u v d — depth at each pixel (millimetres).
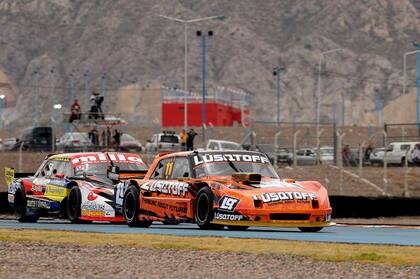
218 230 54344
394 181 118312
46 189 69500
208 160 56000
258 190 52875
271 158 134750
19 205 72312
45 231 52781
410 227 62938
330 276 32969
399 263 35750
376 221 81500
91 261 37531
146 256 39062
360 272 33812
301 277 32812
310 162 140000
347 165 143375
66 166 68938
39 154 139250
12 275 33094
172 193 56469
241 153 57031
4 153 141125
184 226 61938
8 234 50000
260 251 39906
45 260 37844
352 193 113438
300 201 52688
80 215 65688
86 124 156000
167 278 32688
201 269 35000
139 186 59500
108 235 48594
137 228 58062
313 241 44344
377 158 150875
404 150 149000
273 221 52031
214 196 53500
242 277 32875
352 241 44969
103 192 64250
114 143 153375
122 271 34469
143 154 142250
